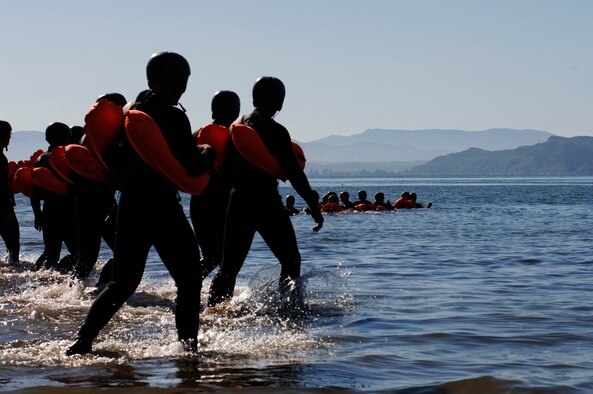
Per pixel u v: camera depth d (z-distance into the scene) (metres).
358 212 39.09
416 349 7.61
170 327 8.65
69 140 14.29
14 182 15.42
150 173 7.30
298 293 10.16
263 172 9.95
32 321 8.91
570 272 14.09
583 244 20.05
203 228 11.08
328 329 8.65
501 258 16.59
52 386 6.11
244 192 9.99
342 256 17.25
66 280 12.71
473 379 6.36
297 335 8.29
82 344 7.27
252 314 9.56
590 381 6.39
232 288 10.14
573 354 7.39
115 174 7.57
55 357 7.14
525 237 22.62
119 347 7.61
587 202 54.69
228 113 11.36
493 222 30.52
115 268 7.41
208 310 9.71
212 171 10.77
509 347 7.70
